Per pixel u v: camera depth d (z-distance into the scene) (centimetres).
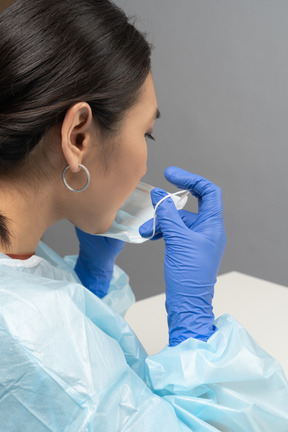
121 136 69
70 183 70
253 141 242
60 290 60
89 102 65
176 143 265
